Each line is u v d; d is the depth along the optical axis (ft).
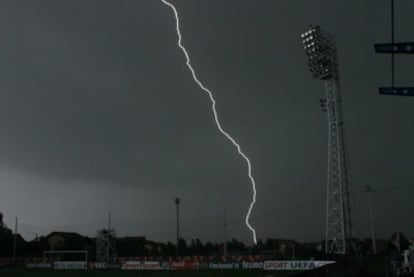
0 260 258.78
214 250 318.04
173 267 202.49
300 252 212.64
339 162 168.45
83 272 194.49
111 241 244.63
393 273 94.38
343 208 164.45
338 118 171.32
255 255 191.72
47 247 335.26
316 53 172.96
